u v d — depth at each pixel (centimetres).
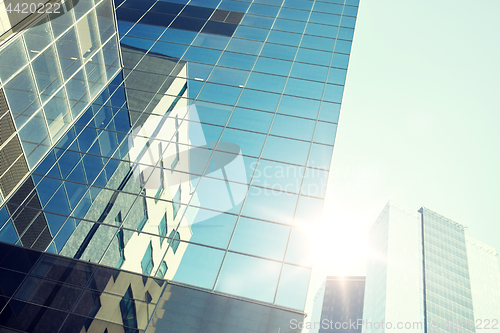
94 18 2509
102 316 1555
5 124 1808
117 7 3453
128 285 1661
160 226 1895
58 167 2108
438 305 16762
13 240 1783
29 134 1983
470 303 17412
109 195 2022
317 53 2959
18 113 1886
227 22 3262
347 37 3138
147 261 1758
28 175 2019
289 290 1664
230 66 2820
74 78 2314
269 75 2753
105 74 2619
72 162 2148
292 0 3569
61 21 2178
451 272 18125
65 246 1792
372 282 18900
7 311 1546
